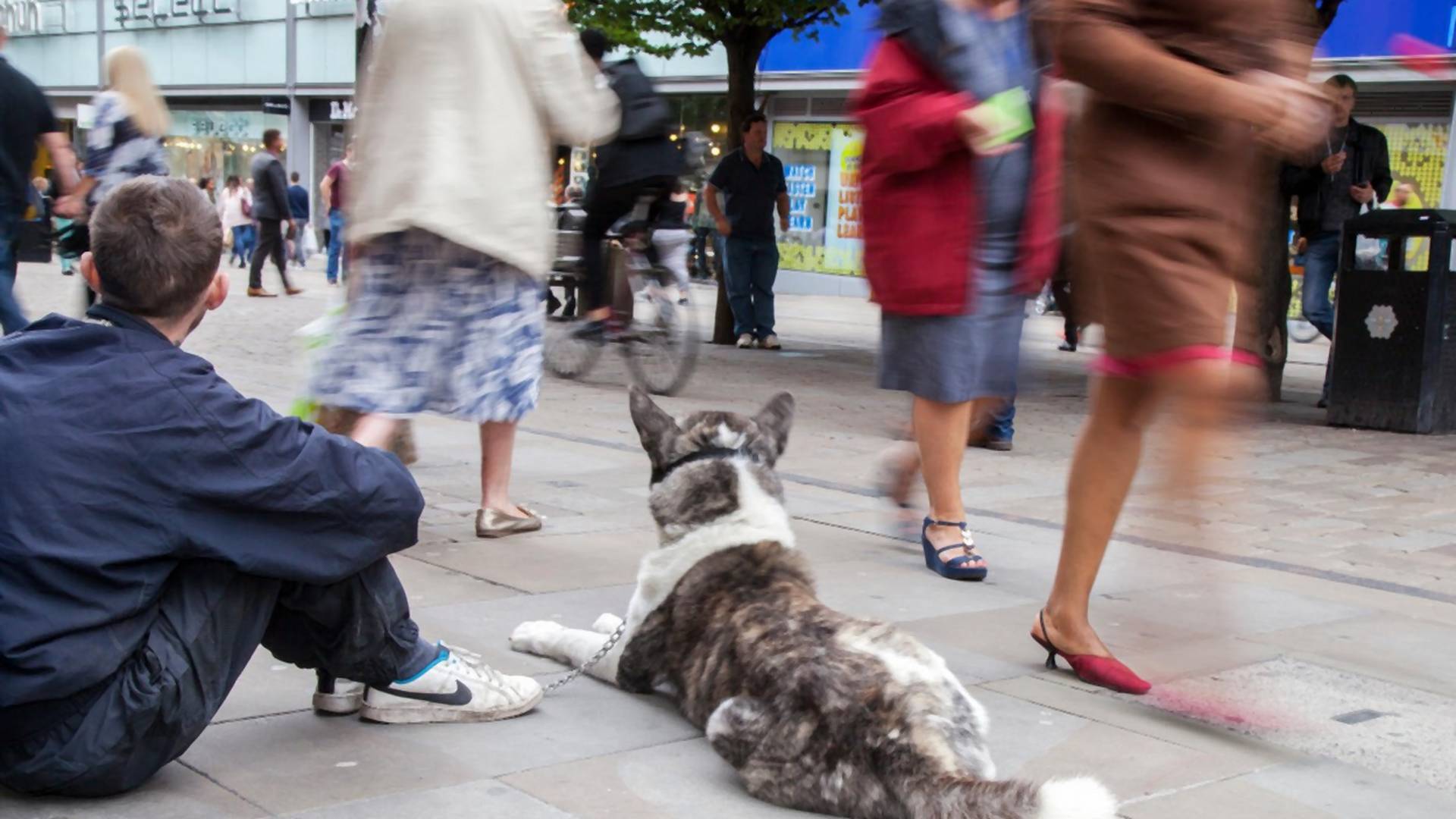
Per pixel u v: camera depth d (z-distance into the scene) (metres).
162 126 7.70
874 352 14.36
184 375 2.67
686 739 3.24
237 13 35.75
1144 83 3.25
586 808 2.81
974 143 4.30
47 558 2.54
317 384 4.65
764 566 3.32
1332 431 9.56
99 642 2.58
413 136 4.50
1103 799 2.36
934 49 4.42
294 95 34.59
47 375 2.62
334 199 22.30
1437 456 8.58
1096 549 3.81
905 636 2.92
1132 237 3.40
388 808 2.77
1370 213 9.62
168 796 2.78
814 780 2.74
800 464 7.39
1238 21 3.36
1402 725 3.57
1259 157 3.46
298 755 3.03
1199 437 3.48
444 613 4.18
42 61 43.09
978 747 2.75
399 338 4.62
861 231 4.92
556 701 3.49
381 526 2.86
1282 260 11.05
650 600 3.43
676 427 3.60
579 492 6.25
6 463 2.55
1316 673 4.00
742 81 14.11
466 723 3.29
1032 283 4.89
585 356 10.80
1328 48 19.09
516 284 4.79
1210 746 3.37
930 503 5.05
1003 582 4.98
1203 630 4.42
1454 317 9.55
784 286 27.33
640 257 10.37
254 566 2.71
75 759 2.61
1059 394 11.32
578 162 22.88
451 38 4.51
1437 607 4.87
